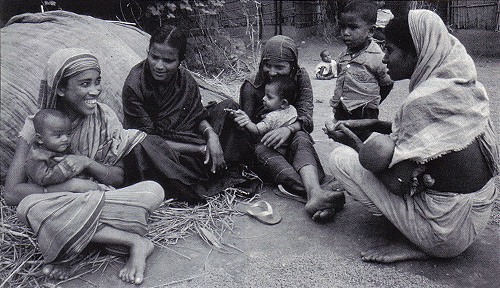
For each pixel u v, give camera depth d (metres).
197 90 3.39
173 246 2.75
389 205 2.55
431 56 2.32
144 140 2.98
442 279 2.43
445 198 2.37
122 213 2.52
